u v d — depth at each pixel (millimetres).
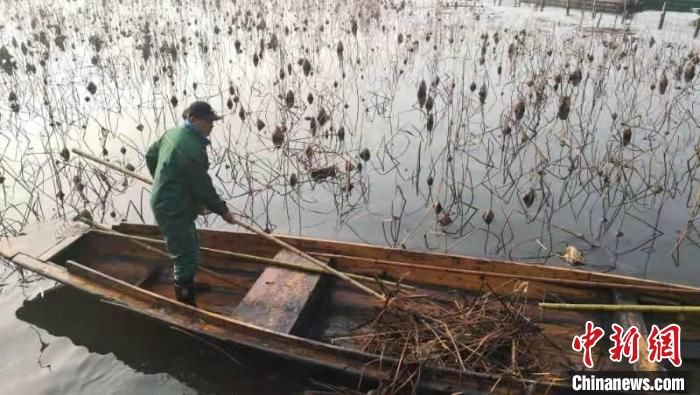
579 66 12461
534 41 13961
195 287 5277
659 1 20359
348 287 5012
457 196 7344
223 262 5523
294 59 13625
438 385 3691
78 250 5672
